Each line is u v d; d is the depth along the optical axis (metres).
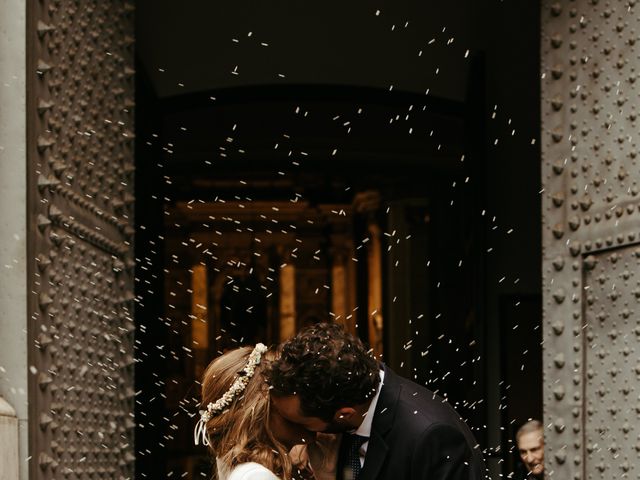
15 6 3.04
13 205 2.99
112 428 3.99
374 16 7.95
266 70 7.98
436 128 11.42
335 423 2.74
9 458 2.81
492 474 8.04
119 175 4.35
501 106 8.00
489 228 8.17
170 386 21.09
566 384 3.81
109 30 4.21
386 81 8.05
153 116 7.54
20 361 2.94
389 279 17.58
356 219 20.41
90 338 3.71
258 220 21.44
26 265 2.98
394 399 2.88
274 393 2.62
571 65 3.89
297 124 11.41
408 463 2.82
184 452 20.23
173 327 21.50
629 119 3.59
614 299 3.62
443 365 13.61
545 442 3.85
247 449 2.55
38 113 3.14
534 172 8.09
